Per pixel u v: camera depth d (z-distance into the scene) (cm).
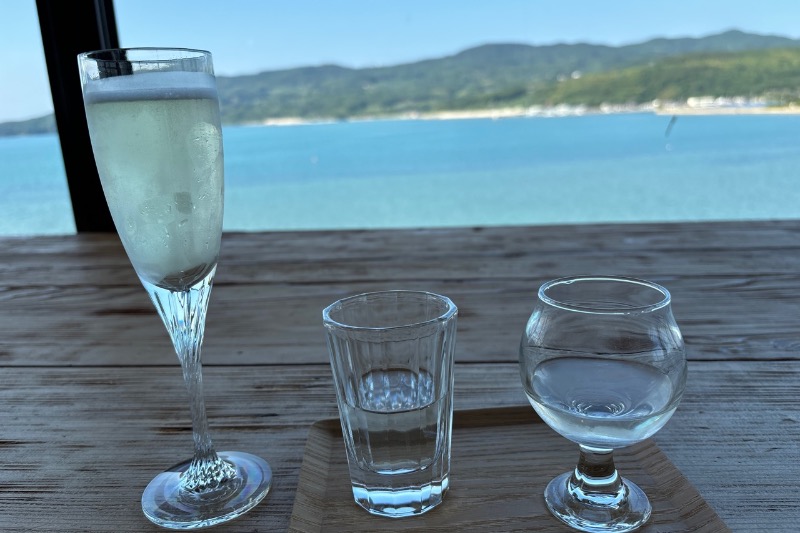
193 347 43
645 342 37
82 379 60
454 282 84
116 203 38
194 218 39
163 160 37
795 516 37
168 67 37
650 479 42
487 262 92
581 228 111
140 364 63
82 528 39
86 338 70
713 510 37
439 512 39
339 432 49
